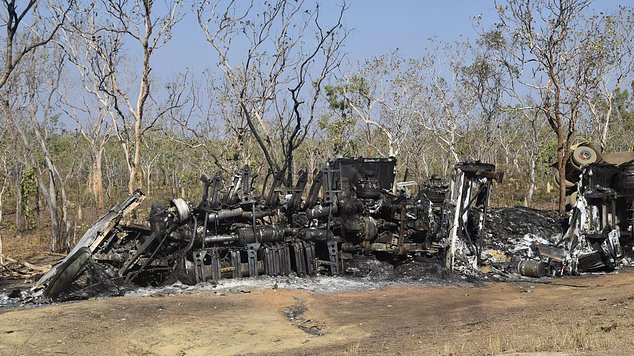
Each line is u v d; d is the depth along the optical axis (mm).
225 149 35219
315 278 17734
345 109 41625
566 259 18953
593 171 20344
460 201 19453
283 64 30047
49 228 38156
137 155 25141
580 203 19688
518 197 50719
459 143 49719
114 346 10914
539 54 28781
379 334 11195
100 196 36750
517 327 10328
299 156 50188
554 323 10352
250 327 12102
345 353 9297
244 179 18188
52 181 29516
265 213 18062
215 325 12164
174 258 17125
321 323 12531
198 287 16344
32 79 30594
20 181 42344
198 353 10625
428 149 53625
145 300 14508
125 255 16922
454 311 13219
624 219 21359
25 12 16828
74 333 11523
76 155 54562
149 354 10656
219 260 17109
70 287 15312
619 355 7691
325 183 18859
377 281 17625
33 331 11641
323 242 18562
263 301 14641
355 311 13656
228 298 14898
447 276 18094
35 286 16656
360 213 18953
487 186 20156
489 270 19047
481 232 19766
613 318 10273
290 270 17984
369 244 18891
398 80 44969
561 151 26531
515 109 45500
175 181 60969
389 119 45250
